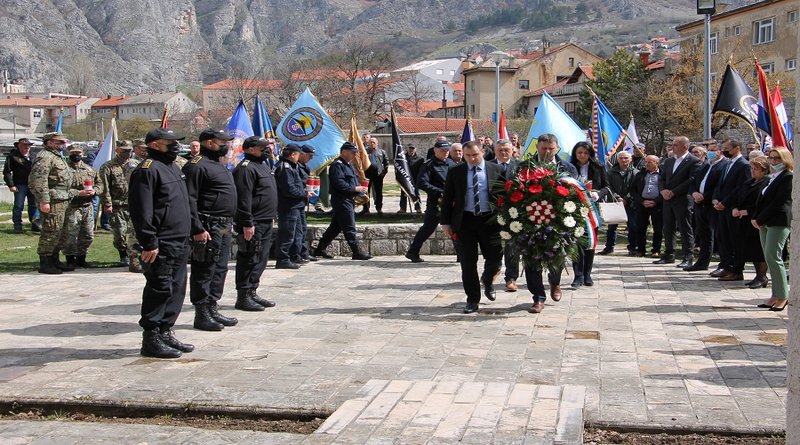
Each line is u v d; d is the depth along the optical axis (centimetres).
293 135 1658
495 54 2695
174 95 12562
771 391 568
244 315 891
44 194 1217
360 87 8850
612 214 1089
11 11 18725
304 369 648
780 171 877
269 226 933
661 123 4481
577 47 8750
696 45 4400
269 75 10956
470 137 1994
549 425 484
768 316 855
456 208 885
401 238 1434
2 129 9438
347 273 1221
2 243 1653
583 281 1073
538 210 855
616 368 639
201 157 805
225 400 562
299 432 520
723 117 3856
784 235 882
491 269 927
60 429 528
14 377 631
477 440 460
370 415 511
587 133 2080
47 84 16850
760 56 4509
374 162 2031
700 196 1198
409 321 847
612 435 497
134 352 718
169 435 514
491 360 671
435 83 11494
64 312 920
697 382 594
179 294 714
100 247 1592
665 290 1041
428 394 558
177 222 704
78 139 8894
